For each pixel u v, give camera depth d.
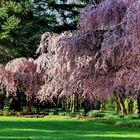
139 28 10.13
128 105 27.80
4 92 26.89
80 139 11.73
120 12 11.68
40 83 24.12
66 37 13.83
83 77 13.28
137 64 11.50
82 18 12.49
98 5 12.62
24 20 30.17
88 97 16.22
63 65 17.61
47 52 23.11
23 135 12.80
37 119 20.81
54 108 30.50
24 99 28.16
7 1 29.73
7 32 27.58
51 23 30.88
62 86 19.81
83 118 21.77
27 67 24.44
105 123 18.48
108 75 12.68
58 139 11.57
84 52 12.81
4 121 19.12
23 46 28.25
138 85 11.12
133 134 13.46
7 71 24.19
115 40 11.36
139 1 10.36
